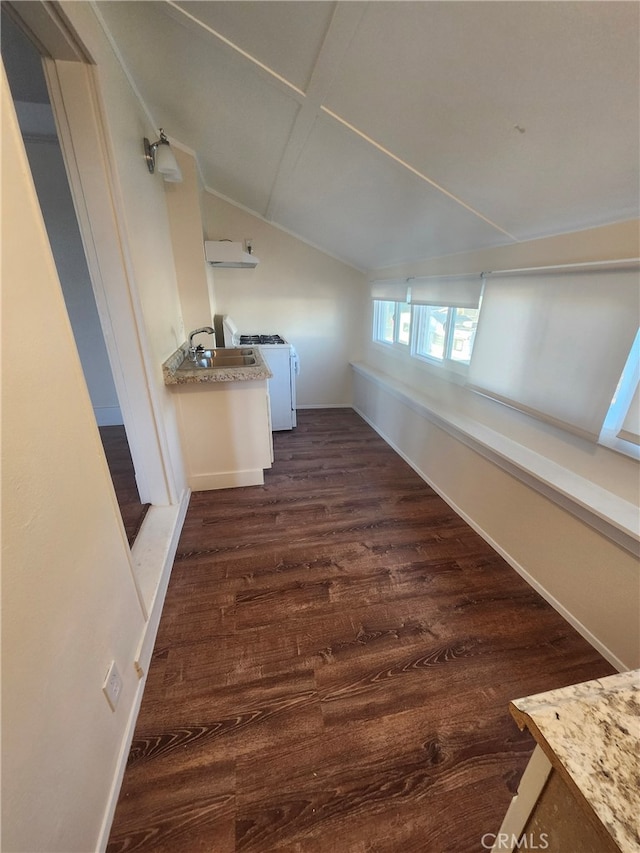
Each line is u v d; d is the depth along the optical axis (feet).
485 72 3.20
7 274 2.16
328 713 3.94
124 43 4.80
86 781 2.72
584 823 1.48
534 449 6.01
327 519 7.45
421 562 6.25
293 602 5.37
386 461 10.24
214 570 5.97
